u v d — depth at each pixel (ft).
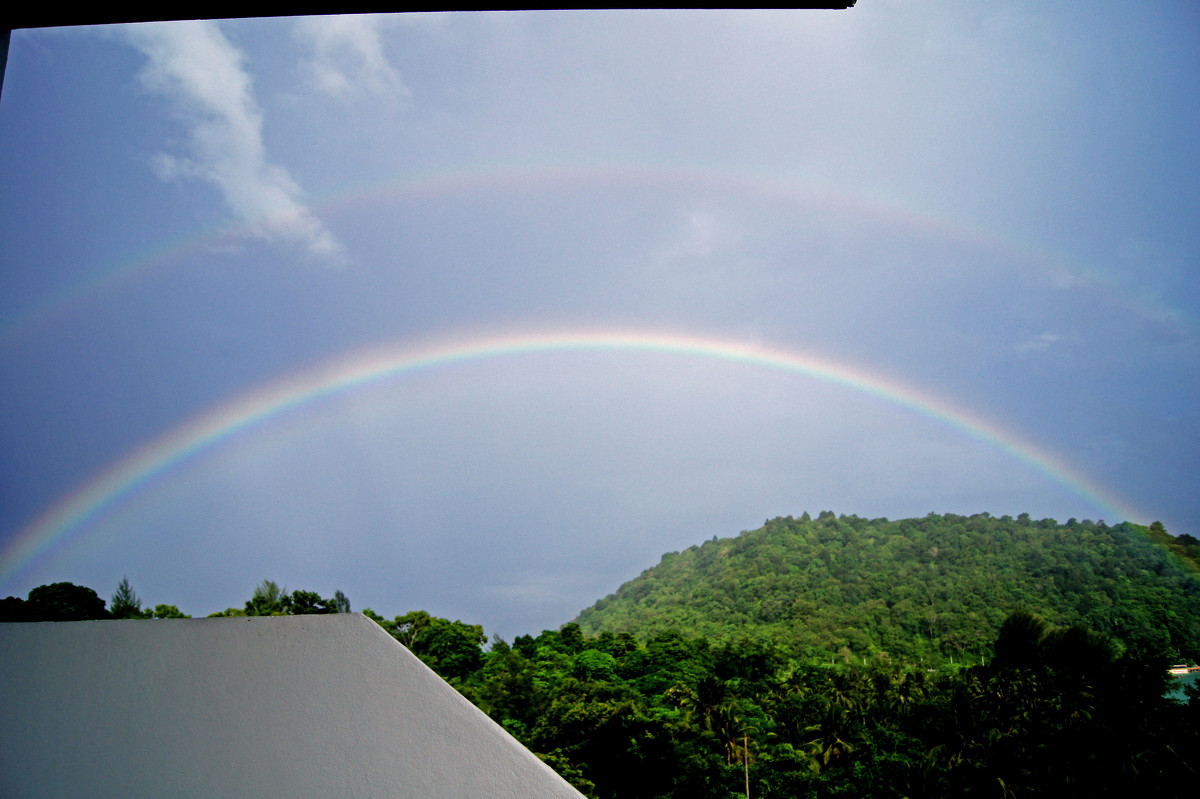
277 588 261.44
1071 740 188.44
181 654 5.53
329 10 8.07
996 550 507.71
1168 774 175.63
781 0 8.79
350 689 5.29
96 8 7.79
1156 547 452.76
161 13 7.91
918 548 551.18
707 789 194.49
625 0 8.64
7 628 5.75
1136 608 396.78
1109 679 202.69
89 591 226.17
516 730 218.79
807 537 618.85
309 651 5.41
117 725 5.49
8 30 7.94
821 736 230.27
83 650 5.65
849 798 200.13
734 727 224.33
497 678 243.81
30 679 5.64
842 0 8.78
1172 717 188.44
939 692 241.76
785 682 289.94
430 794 5.04
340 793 5.13
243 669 5.44
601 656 304.91
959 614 444.55
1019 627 250.57
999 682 220.02
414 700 5.22
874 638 449.89
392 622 287.28
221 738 5.34
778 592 537.24
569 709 207.62
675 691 247.91
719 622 534.78
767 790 202.69
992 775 188.85
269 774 5.24
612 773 194.29
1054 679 214.69
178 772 5.33
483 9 8.46
